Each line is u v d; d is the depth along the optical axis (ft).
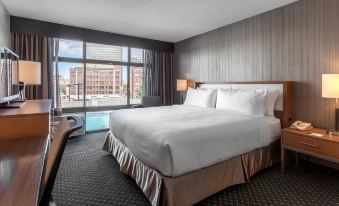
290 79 10.12
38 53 12.82
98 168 9.08
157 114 9.77
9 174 3.05
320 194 6.98
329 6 8.66
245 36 12.24
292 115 10.01
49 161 3.30
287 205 6.37
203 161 6.39
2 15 10.28
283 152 8.51
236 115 9.39
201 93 12.97
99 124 16.51
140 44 16.69
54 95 13.71
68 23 13.29
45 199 2.66
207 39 15.03
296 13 9.79
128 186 7.55
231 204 6.45
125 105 17.60
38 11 11.35
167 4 10.34
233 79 13.03
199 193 6.31
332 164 8.97
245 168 7.65
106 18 12.35
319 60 9.03
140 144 6.86
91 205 6.37
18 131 5.57
